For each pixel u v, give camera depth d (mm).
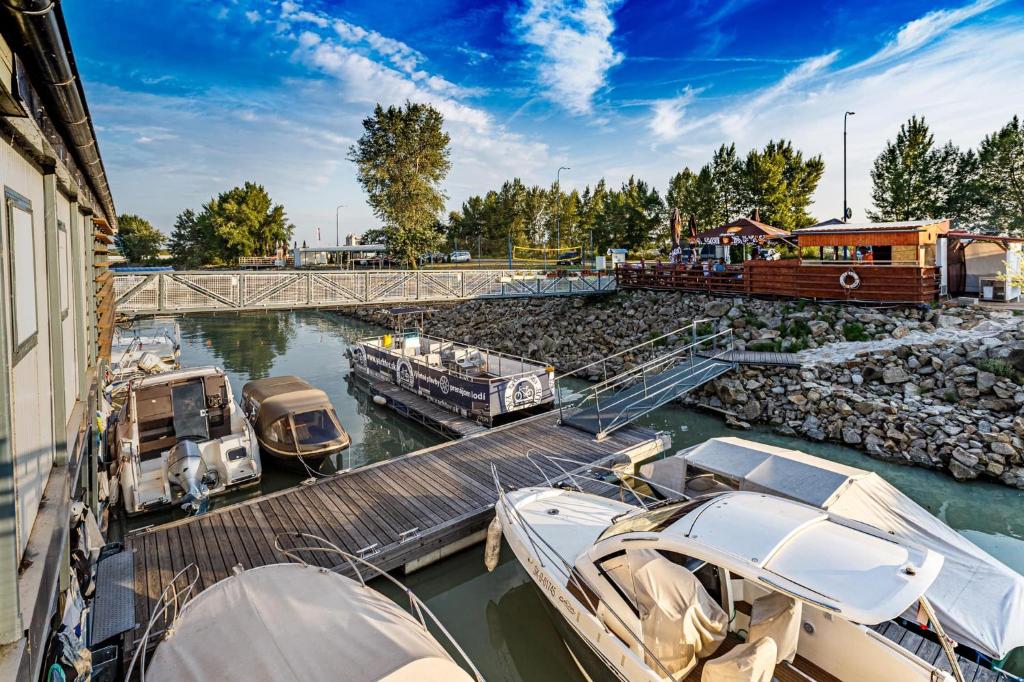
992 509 10648
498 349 27000
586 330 25328
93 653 6180
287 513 9633
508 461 11867
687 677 5395
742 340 19312
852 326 17688
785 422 15141
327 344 32281
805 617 5559
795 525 5348
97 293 10664
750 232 23453
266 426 13336
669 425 16062
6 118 2988
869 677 5145
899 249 18922
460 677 4648
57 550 3463
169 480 11336
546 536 7766
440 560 9180
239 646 4891
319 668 4559
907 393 14406
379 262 62594
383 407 18781
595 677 6250
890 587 4387
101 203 10281
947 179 38406
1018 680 5703
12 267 3104
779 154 41562
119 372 18312
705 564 5762
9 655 2463
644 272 27469
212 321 43406
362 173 50875
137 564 8039
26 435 3408
